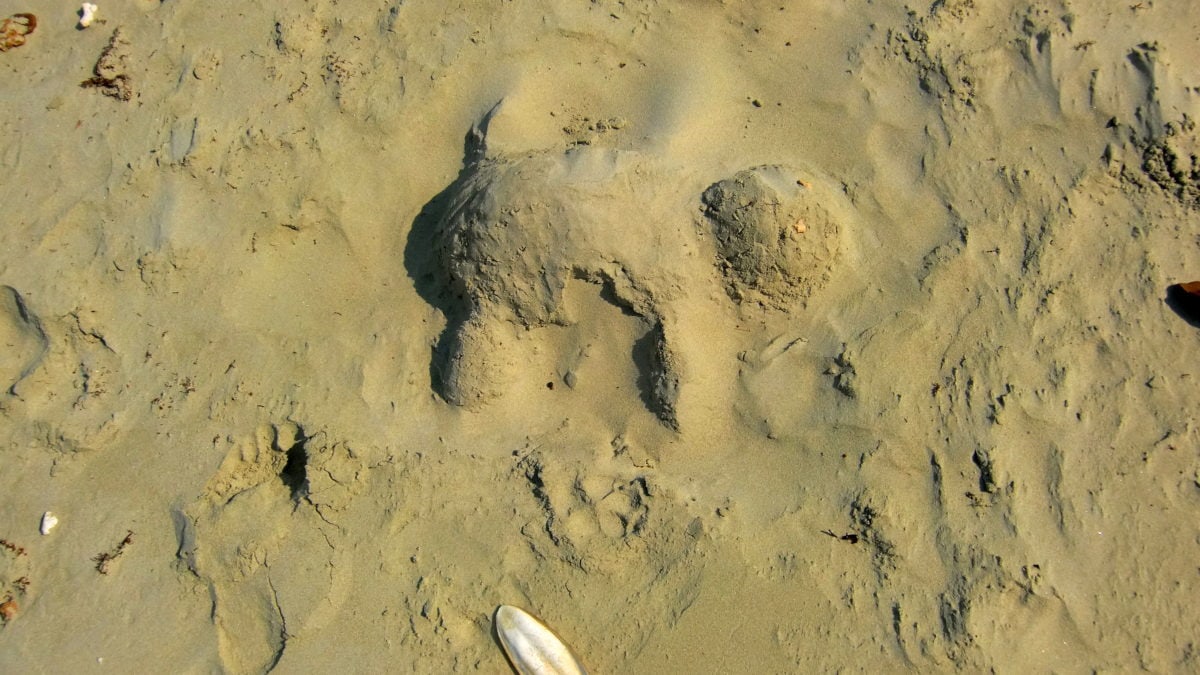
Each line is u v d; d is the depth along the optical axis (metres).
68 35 1.38
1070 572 1.17
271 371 1.26
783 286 1.22
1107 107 1.26
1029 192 1.25
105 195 1.30
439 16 1.34
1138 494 1.18
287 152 1.30
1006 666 1.15
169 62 1.35
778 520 1.20
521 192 1.19
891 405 1.21
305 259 1.29
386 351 1.26
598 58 1.32
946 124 1.27
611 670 1.18
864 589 1.18
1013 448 1.19
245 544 1.21
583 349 1.24
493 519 1.21
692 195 1.23
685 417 1.21
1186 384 1.20
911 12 1.30
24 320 1.28
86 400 1.26
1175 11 1.29
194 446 1.25
